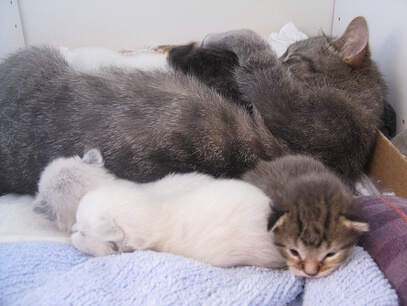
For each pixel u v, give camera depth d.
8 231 0.28
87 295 0.21
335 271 0.23
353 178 0.33
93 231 0.24
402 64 0.37
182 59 0.37
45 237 0.27
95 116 0.30
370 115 0.34
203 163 0.31
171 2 0.55
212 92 0.33
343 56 0.35
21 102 0.31
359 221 0.23
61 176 0.28
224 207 0.26
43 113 0.31
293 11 0.56
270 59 0.35
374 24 0.43
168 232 0.26
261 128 0.32
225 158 0.31
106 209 0.25
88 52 0.39
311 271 0.23
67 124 0.30
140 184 0.30
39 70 0.32
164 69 0.35
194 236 0.25
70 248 0.26
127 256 0.24
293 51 0.38
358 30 0.34
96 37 0.56
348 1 0.50
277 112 0.32
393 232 0.23
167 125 0.30
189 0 0.55
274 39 0.52
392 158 0.32
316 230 0.23
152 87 0.32
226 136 0.31
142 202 0.26
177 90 0.32
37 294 0.22
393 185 0.32
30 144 0.31
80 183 0.28
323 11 0.56
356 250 0.24
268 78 0.33
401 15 0.37
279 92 0.32
